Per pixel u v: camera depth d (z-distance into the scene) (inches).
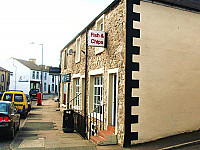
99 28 455.2
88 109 471.5
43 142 357.7
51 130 482.9
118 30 341.7
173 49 342.3
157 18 334.3
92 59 464.1
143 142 315.3
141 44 322.0
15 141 365.7
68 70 719.7
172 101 337.7
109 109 369.1
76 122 479.5
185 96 348.5
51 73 994.7
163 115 330.3
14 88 2139.5
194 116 354.3
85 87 495.5
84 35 543.2
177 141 309.3
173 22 345.1
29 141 365.4
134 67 315.6
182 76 347.3
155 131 323.6
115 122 344.2
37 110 899.4
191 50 356.8
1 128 360.8
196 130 355.6
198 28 365.4
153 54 328.2
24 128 498.9
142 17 325.4
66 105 735.1
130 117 309.9
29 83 2132.1
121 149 295.0
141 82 318.7
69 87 709.3
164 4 339.3
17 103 659.4
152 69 326.3
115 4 356.5
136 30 320.5
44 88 2423.7
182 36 351.3
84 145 332.5
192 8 356.5
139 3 325.1
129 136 308.2
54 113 797.9
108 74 370.9
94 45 377.4
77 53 618.5
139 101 315.9
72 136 418.6
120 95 323.3
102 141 321.7
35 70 2240.4
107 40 383.2
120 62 329.1
